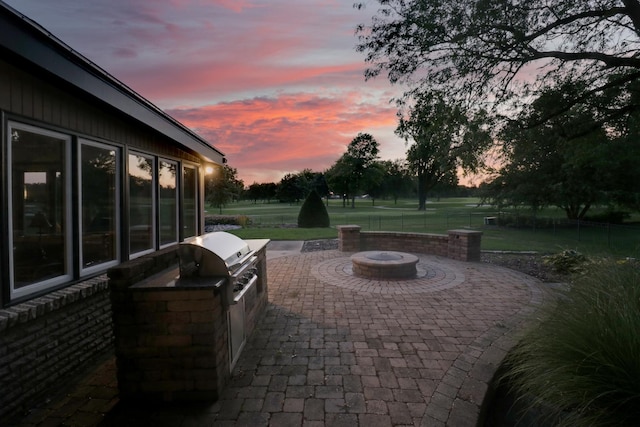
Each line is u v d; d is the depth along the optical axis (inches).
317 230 701.3
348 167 2266.2
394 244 412.5
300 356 139.9
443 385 117.3
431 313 193.3
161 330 105.7
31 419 100.6
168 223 234.4
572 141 405.7
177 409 103.8
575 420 84.1
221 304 112.6
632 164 681.0
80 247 141.9
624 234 655.1
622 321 89.8
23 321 103.7
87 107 146.7
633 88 320.5
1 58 99.8
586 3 287.4
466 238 341.7
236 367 130.2
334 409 103.4
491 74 318.7
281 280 270.1
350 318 185.2
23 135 116.6
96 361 140.6
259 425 95.7
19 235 114.4
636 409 79.9
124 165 174.7
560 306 115.7
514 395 122.6
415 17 303.3
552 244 516.4
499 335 161.3
